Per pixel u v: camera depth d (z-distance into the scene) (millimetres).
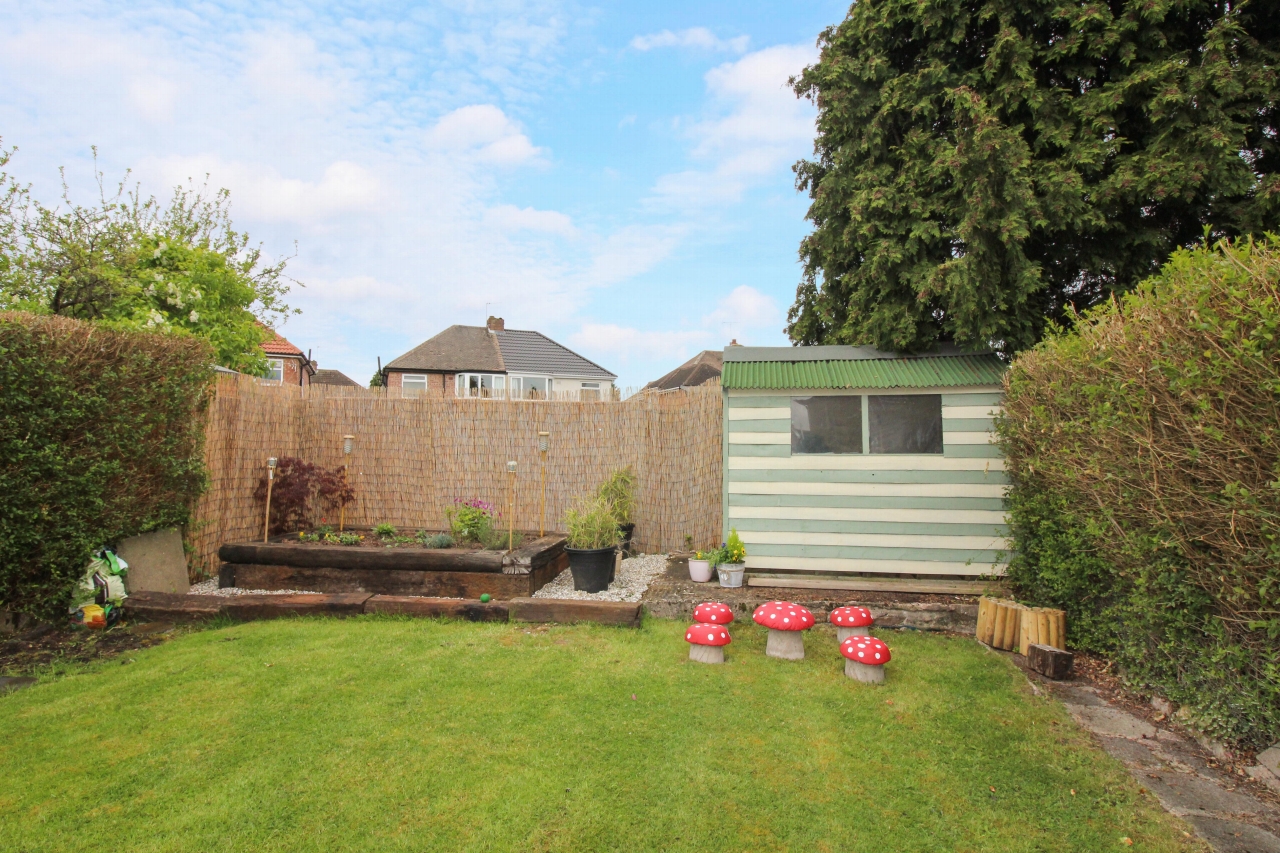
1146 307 3408
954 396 6316
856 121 7453
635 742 3355
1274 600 2781
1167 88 5883
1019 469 5539
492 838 2533
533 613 5473
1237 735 3229
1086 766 3160
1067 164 6328
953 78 6863
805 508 6562
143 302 10453
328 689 3996
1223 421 2828
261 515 7789
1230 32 6031
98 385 5336
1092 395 3857
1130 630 4062
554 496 8578
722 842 2535
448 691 3982
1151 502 3402
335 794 2830
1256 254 2812
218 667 4352
